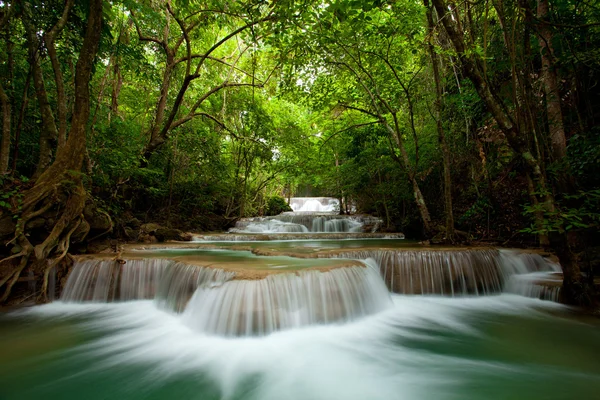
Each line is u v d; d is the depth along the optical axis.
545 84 5.38
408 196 12.26
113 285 5.26
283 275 3.94
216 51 14.80
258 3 6.95
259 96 15.80
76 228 5.68
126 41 9.66
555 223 3.85
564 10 5.34
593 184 5.59
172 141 12.23
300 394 2.69
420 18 7.32
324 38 8.08
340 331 4.06
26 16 5.99
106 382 2.87
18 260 4.92
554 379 2.91
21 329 4.10
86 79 5.90
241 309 3.66
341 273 4.51
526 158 4.10
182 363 3.23
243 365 3.19
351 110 13.35
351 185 14.03
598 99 6.56
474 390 2.73
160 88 12.02
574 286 4.78
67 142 5.77
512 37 4.31
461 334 4.04
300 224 15.42
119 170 8.67
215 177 14.37
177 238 10.58
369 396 2.65
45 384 2.82
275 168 16.84
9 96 6.78
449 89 10.98
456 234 8.45
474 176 9.89
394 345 3.71
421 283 5.77
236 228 14.89
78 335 3.92
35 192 5.30
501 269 6.25
